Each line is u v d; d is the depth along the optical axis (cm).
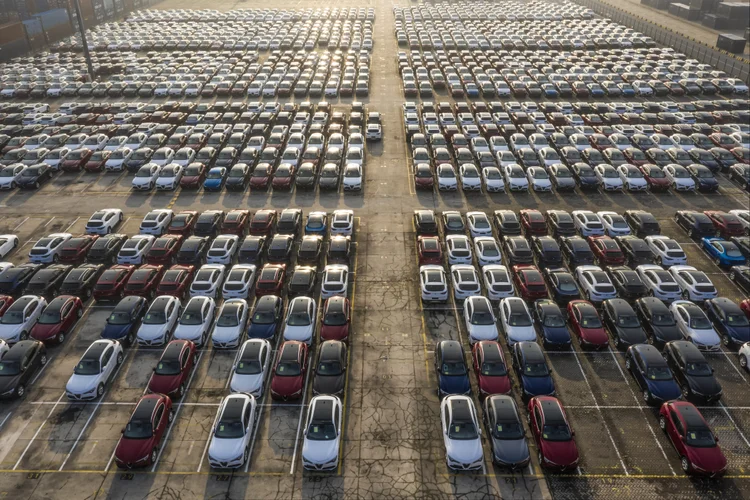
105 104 6291
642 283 3144
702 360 2527
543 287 3095
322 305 3148
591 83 6725
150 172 4575
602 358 2758
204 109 5925
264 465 2203
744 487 2103
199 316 2889
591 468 2178
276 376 2514
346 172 4534
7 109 6141
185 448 2281
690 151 4872
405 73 7106
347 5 12800
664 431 2338
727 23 10000
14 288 3231
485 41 8575
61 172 4919
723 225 3756
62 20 9931
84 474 2170
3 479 2148
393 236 3875
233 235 3634
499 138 5019
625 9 12219
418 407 2489
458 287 3139
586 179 4444
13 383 2517
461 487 2106
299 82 6731
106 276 3219
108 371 2616
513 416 2228
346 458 2233
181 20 11038
